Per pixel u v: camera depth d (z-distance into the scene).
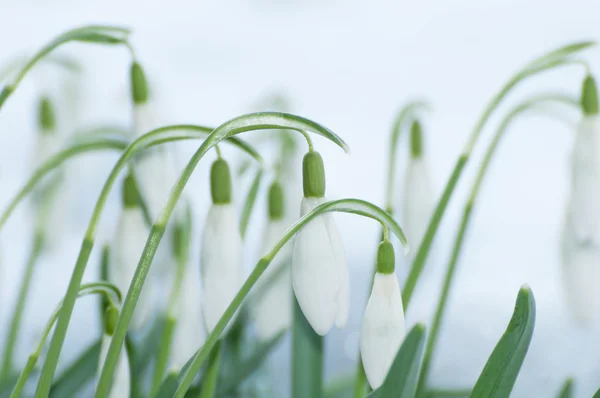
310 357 0.33
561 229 0.33
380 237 0.33
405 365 0.28
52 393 0.34
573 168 0.33
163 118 0.32
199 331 0.33
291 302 0.34
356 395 0.33
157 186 0.32
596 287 0.33
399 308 0.30
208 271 0.30
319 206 0.28
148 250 0.28
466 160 0.32
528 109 0.33
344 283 0.30
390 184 0.35
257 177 0.33
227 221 0.30
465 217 0.34
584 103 0.32
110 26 0.31
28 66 0.31
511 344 0.29
